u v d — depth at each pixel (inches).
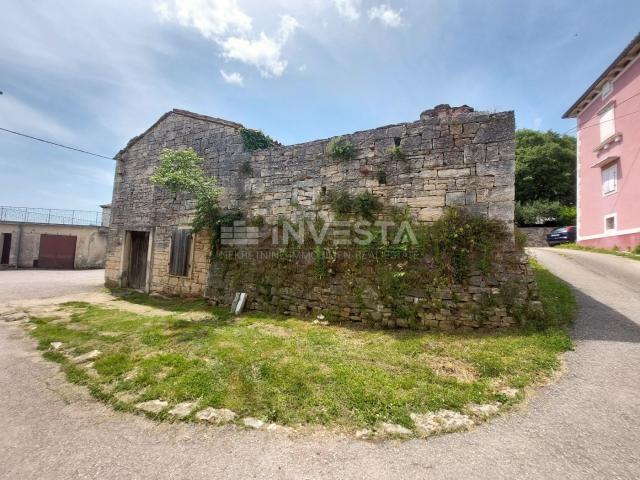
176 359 154.4
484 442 91.1
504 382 124.2
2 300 326.6
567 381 122.4
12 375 144.9
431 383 125.4
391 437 94.6
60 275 599.5
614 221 460.4
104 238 830.5
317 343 179.6
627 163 437.7
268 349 168.1
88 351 173.2
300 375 133.7
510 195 194.1
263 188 292.2
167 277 357.7
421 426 99.1
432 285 201.2
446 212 207.9
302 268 253.9
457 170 209.6
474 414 104.7
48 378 142.3
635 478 76.4
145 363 150.9
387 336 190.2
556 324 175.2
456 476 78.6
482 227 196.4
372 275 221.6
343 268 234.5
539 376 127.1
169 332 206.8
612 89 466.9
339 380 128.1
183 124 369.1
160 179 273.0
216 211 308.8
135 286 401.4
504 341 163.8
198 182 285.6
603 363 135.0
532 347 152.9
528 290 183.6
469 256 197.0
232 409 111.0
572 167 787.4
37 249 764.0
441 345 166.6
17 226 754.2
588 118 525.0
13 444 94.5
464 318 192.1
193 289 331.9
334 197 249.8
